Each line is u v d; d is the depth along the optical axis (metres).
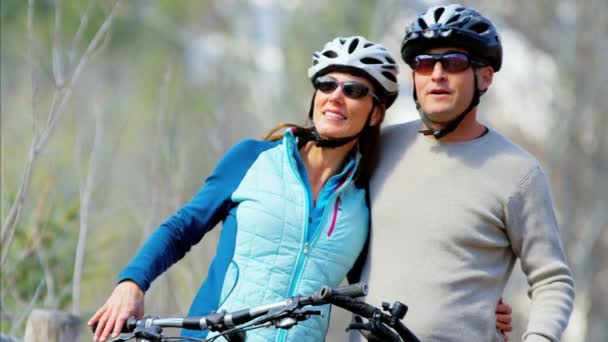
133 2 47.03
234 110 38.66
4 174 20.94
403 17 41.28
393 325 11.29
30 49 19.75
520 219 13.03
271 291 12.92
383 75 13.70
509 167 13.14
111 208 22.58
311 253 13.11
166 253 13.12
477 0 45.78
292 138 13.66
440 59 13.22
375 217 13.46
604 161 44.38
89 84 37.12
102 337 12.44
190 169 23.98
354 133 13.62
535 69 46.72
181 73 44.91
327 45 13.83
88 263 20.62
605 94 45.12
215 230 21.94
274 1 46.84
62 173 22.00
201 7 48.28
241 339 11.88
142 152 33.22
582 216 44.84
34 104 18.83
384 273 13.16
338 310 32.75
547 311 12.73
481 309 12.97
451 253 13.01
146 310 19.89
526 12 47.25
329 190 13.49
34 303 18.94
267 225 13.08
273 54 45.34
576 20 46.06
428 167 13.41
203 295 13.19
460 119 13.31
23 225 19.89
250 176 13.46
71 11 38.97
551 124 45.38
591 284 43.59
